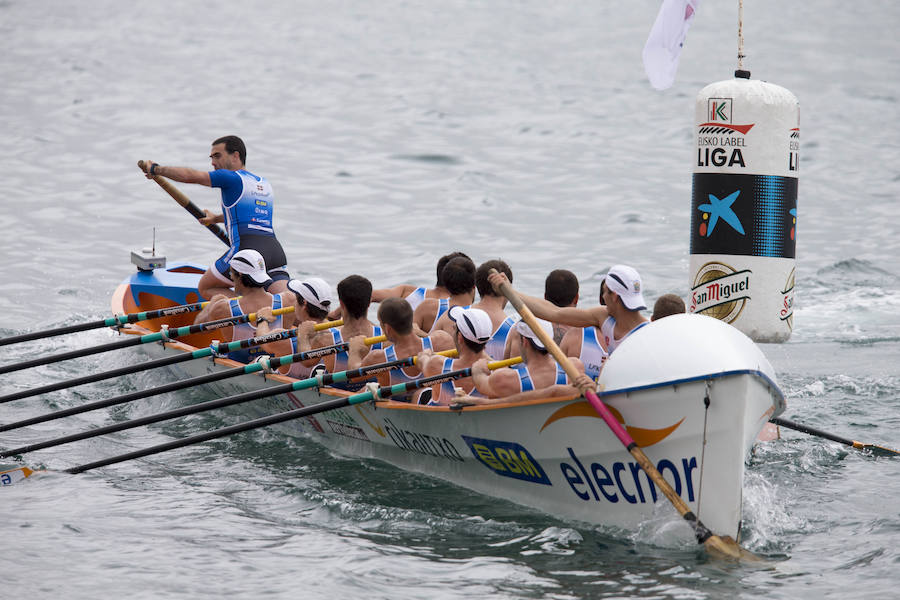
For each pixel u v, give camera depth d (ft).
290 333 110.11
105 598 69.31
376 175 260.42
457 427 91.97
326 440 110.32
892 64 455.22
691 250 117.29
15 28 489.26
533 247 204.54
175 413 99.91
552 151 287.28
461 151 285.23
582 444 82.69
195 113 328.70
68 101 338.75
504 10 607.78
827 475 95.04
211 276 134.31
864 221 223.51
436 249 202.80
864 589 70.23
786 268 113.60
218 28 518.37
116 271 188.44
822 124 332.19
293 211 229.86
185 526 83.61
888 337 145.48
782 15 622.95
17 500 89.45
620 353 79.51
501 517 87.35
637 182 254.68
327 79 392.27
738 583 71.97
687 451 77.41
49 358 112.27
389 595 70.59
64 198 235.61
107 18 530.27
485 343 92.38
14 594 69.62
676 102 359.46
